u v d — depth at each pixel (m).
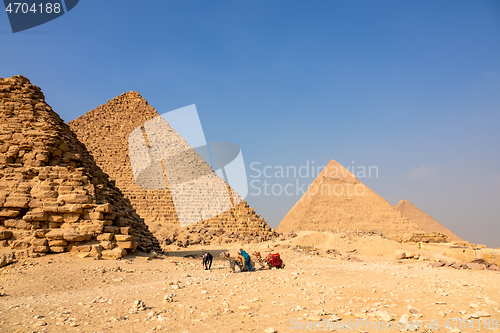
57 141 29.66
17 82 32.19
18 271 19.11
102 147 97.69
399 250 51.69
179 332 9.29
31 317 10.72
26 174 27.11
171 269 22.95
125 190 85.56
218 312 10.97
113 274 19.58
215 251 49.81
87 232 25.36
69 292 15.38
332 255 47.34
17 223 24.36
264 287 14.56
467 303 12.38
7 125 29.33
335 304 12.12
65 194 26.50
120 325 9.86
